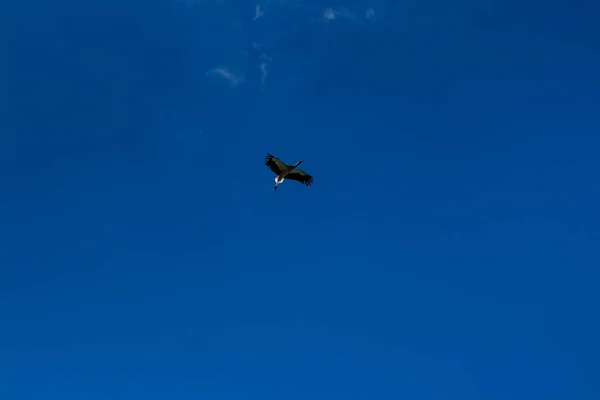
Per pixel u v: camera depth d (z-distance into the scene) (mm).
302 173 34000
